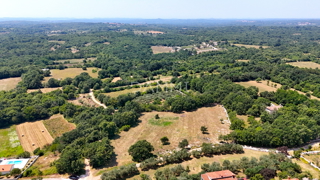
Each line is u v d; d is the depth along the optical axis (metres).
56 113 158.75
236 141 114.56
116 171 88.00
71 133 119.94
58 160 96.81
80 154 102.25
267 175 77.75
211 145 108.38
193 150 104.50
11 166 96.19
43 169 97.12
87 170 95.94
